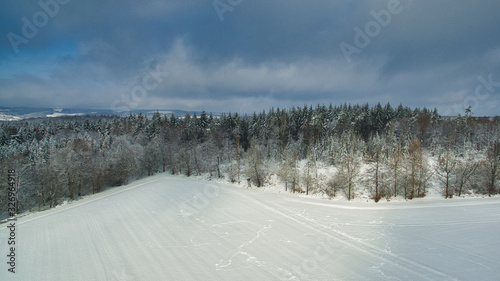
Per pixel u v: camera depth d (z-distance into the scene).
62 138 105.44
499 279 28.05
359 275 30.02
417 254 33.53
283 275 30.61
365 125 92.88
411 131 84.25
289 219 46.81
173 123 123.00
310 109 109.81
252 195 62.41
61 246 38.38
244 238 39.88
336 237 39.22
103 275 31.19
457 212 45.34
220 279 30.17
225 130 102.25
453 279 28.52
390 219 44.66
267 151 86.56
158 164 94.12
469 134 77.81
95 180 75.81
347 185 58.47
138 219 48.66
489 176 54.47
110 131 116.44
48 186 62.59
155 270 32.00
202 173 83.56
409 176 56.19
